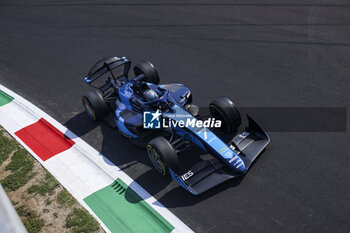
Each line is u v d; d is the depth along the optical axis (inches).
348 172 241.6
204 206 225.9
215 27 507.2
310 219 210.4
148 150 252.1
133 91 299.1
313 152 262.5
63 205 238.2
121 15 611.2
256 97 340.8
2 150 304.5
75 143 304.8
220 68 401.7
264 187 235.6
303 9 523.8
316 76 364.8
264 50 429.1
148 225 216.2
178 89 304.3
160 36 506.0
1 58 522.0
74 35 561.9
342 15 491.5
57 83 421.4
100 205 235.0
